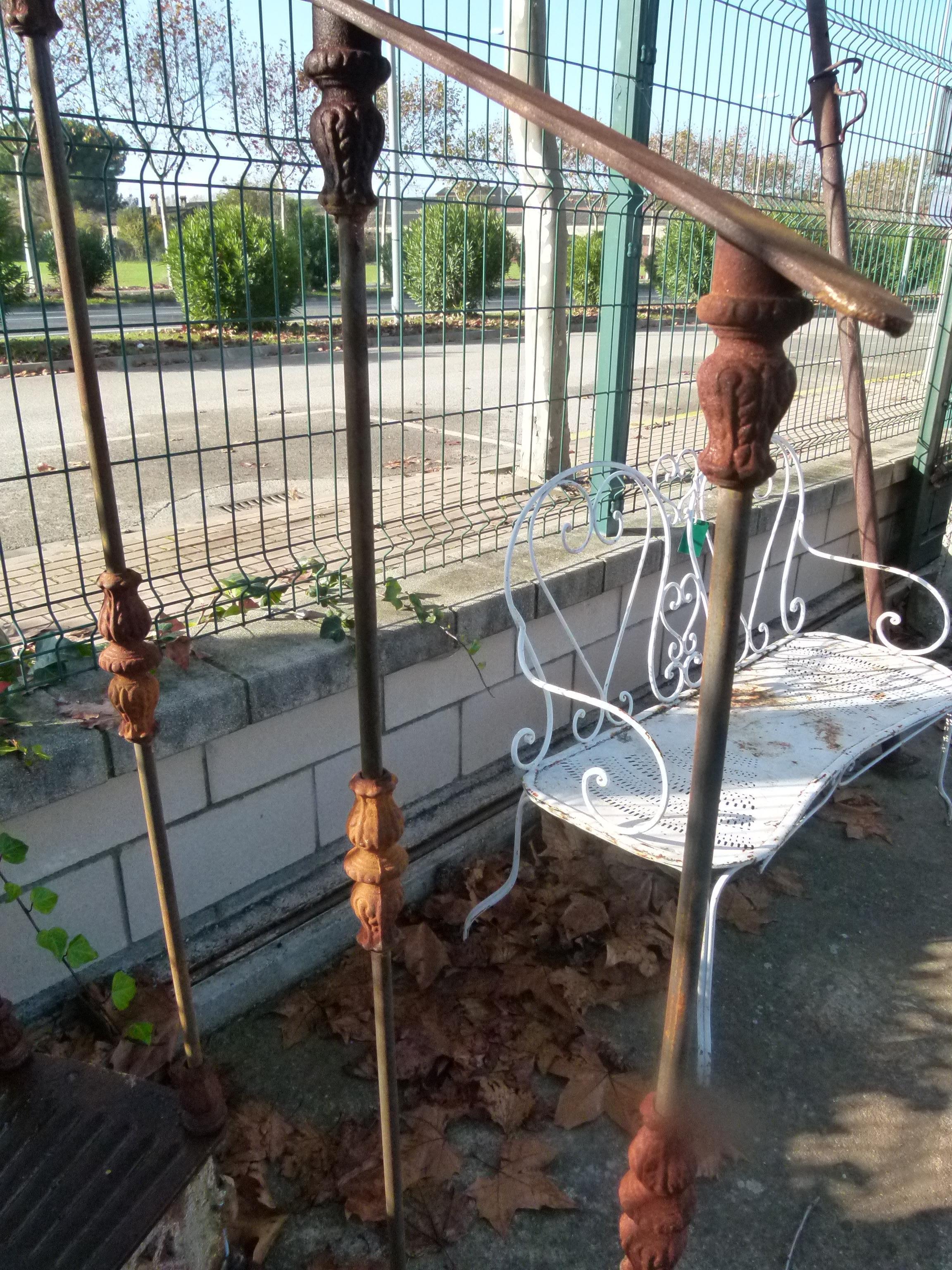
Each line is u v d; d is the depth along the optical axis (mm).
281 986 2367
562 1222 1874
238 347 8500
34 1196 1436
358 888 1146
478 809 2832
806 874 2963
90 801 1979
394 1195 1344
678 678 3217
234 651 2287
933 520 4844
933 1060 2262
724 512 777
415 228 2713
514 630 2811
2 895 1872
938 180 4527
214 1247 1639
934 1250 1820
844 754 2578
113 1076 1647
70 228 1117
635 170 710
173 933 1406
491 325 3336
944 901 2855
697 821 876
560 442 3383
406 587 2713
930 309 4727
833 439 4539
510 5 2934
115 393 7215
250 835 2305
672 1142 1004
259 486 2393
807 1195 1923
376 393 6125
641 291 3143
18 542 3457
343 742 2443
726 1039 2305
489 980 2445
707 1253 1804
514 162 2762
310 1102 2100
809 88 3123
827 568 4348
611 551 3109
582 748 2607
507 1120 2061
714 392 736
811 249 672
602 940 2588
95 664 2182
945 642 4613
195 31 1918
